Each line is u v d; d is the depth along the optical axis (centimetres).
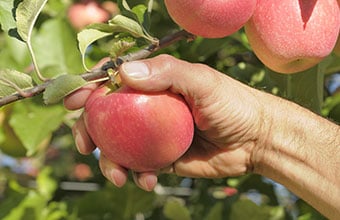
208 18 63
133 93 64
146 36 66
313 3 65
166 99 65
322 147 73
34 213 108
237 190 111
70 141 137
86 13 99
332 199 73
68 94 64
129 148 65
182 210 110
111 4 100
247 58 100
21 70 95
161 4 90
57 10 100
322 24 65
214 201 110
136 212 112
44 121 95
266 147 73
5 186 132
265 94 73
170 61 65
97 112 65
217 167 75
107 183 110
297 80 79
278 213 111
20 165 142
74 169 133
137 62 64
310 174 73
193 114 68
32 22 64
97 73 65
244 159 74
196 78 65
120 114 64
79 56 95
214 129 70
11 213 107
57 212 110
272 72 80
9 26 67
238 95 70
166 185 117
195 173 75
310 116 74
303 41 65
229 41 98
